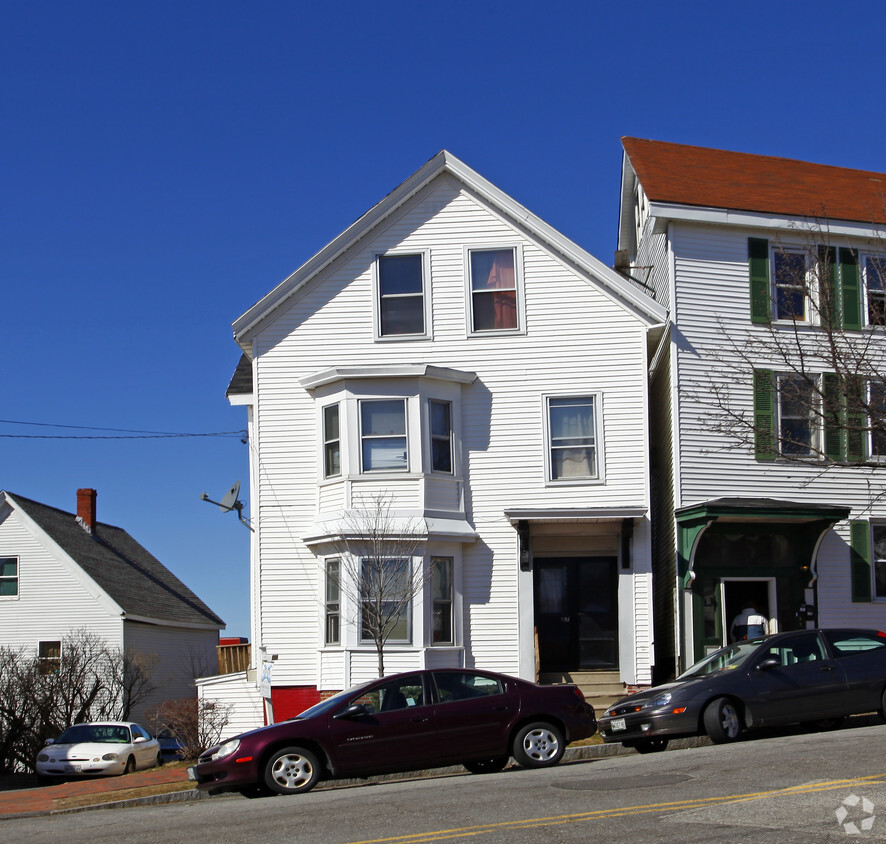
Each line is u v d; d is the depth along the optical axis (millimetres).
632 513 21578
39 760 26875
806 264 22734
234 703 23844
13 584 37969
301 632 22219
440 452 22359
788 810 9562
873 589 23203
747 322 23172
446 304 23031
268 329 23156
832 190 25547
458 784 12820
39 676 32625
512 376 22766
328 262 23219
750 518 21641
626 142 26656
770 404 22844
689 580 21625
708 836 8766
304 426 22797
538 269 23047
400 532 21375
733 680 15352
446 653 21672
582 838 8961
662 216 22844
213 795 16000
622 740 15641
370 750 13766
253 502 23828
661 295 24297
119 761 26672
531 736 14398
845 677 15859
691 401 22656
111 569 40750
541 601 23078
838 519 21719
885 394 19031
